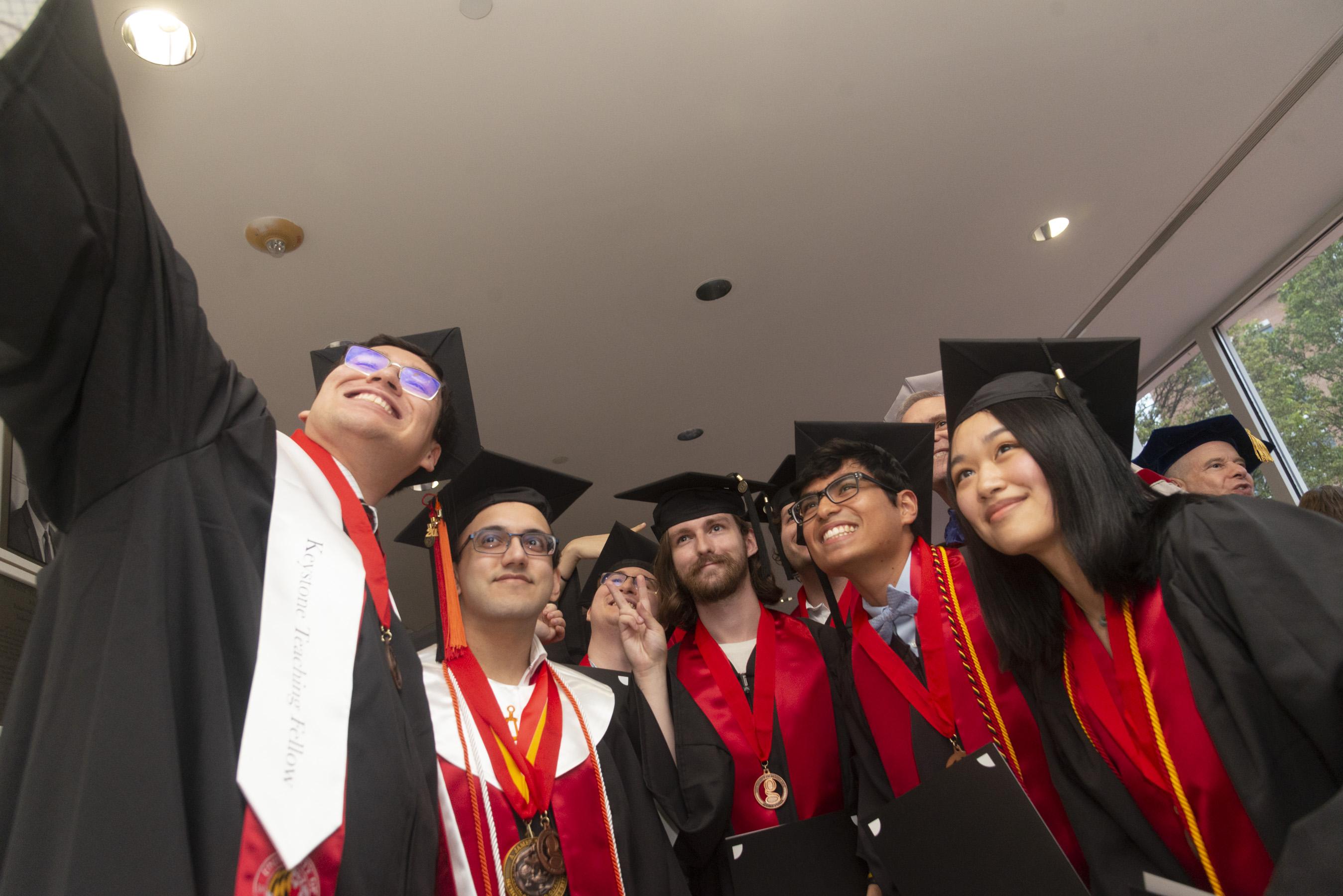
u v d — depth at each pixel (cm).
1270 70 450
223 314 505
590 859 195
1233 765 139
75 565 111
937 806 168
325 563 129
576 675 242
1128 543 160
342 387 170
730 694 262
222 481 125
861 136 463
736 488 311
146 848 93
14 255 96
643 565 338
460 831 183
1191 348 675
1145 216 548
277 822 101
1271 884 111
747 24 394
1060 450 167
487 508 242
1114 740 165
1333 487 336
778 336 612
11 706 112
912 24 406
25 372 108
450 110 407
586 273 525
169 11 342
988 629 200
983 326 632
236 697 111
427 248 484
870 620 235
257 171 421
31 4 101
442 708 200
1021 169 501
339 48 370
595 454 716
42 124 99
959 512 189
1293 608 131
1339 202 539
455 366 236
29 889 92
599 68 402
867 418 718
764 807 240
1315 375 566
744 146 458
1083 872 181
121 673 102
